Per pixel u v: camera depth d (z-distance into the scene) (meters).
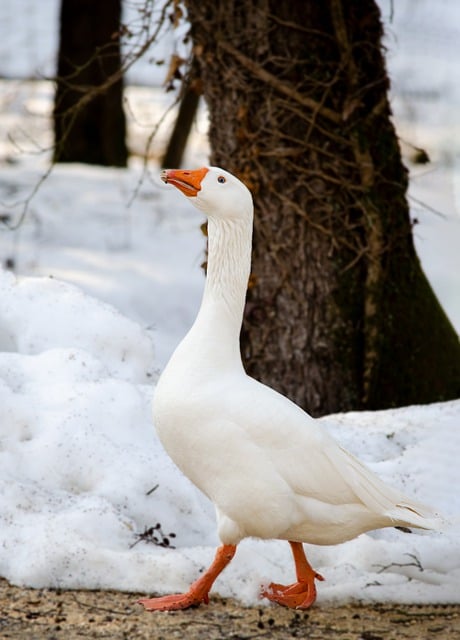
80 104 12.74
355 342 11.99
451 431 9.80
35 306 10.41
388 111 11.98
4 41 43.78
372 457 9.52
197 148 30.00
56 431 8.70
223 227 7.16
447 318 12.84
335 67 11.67
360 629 6.89
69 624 6.82
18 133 29.72
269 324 12.12
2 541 7.61
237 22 11.73
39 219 21.64
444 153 28.81
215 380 6.95
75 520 7.80
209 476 6.96
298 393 12.08
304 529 7.06
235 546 7.11
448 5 40.25
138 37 12.48
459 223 22.78
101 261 19.39
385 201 11.93
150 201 24.03
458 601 7.39
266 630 6.84
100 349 10.26
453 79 36.59
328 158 11.73
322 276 11.90
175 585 7.38
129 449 8.77
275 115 11.70
